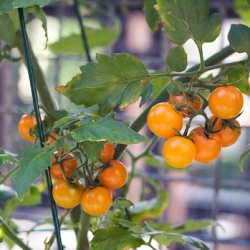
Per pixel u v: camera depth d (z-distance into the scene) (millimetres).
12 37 764
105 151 703
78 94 696
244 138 1217
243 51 681
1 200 916
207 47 1167
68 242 1401
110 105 698
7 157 680
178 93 680
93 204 694
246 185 1112
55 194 697
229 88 653
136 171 1006
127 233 744
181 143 652
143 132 1224
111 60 683
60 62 1222
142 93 690
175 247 1306
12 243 983
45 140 734
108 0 1194
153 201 995
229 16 1139
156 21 803
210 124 665
